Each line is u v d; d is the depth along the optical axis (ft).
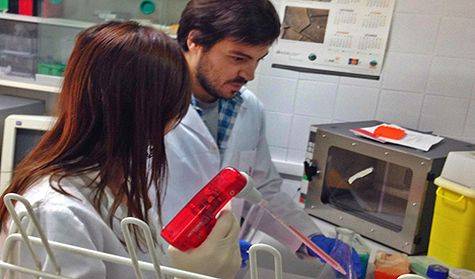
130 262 1.80
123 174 2.61
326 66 7.12
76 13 7.22
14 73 7.35
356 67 7.04
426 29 6.79
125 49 2.47
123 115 2.50
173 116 2.64
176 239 2.23
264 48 4.35
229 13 4.17
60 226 2.42
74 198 2.57
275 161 7.48
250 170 5.56
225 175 2.37
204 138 4.90
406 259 4.64
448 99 6.91
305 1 7.00
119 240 2.71
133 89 2.47
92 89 2.48
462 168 4.84
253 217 4.04
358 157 5.89
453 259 4.94
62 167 2.59
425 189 5.18
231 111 5.36
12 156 6.41
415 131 6.26
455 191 4.83
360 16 6.89
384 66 6.99
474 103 6.84
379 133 5.77
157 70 2.50
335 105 7.23
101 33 2.55
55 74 7.20
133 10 7.36
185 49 4.54
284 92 7.32
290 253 4.40
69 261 2.38
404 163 5.30
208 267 2.30
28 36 7.25
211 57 4.43
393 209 5.61
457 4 6.64
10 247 1.94
